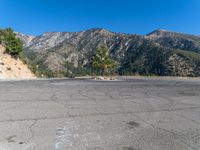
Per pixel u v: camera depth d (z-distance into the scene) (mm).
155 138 4602
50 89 14508
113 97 10867
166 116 6691
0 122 5375
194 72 176375
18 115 6156
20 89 13844
